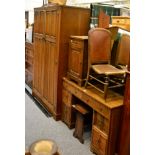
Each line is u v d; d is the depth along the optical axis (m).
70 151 2.45
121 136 2.15
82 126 2.63
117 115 2.16
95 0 3.14
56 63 3.02
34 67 3.93
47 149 1.30
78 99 2.88
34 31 3.79
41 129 2.90
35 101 3.84
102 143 2.27
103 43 2.52
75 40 2.70
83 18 2.97
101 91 2.43
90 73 2.56
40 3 4.80
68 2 3.76
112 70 2.29
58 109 3.15
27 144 2.47
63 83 3.03
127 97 2.04
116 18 2.65
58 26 2.87
